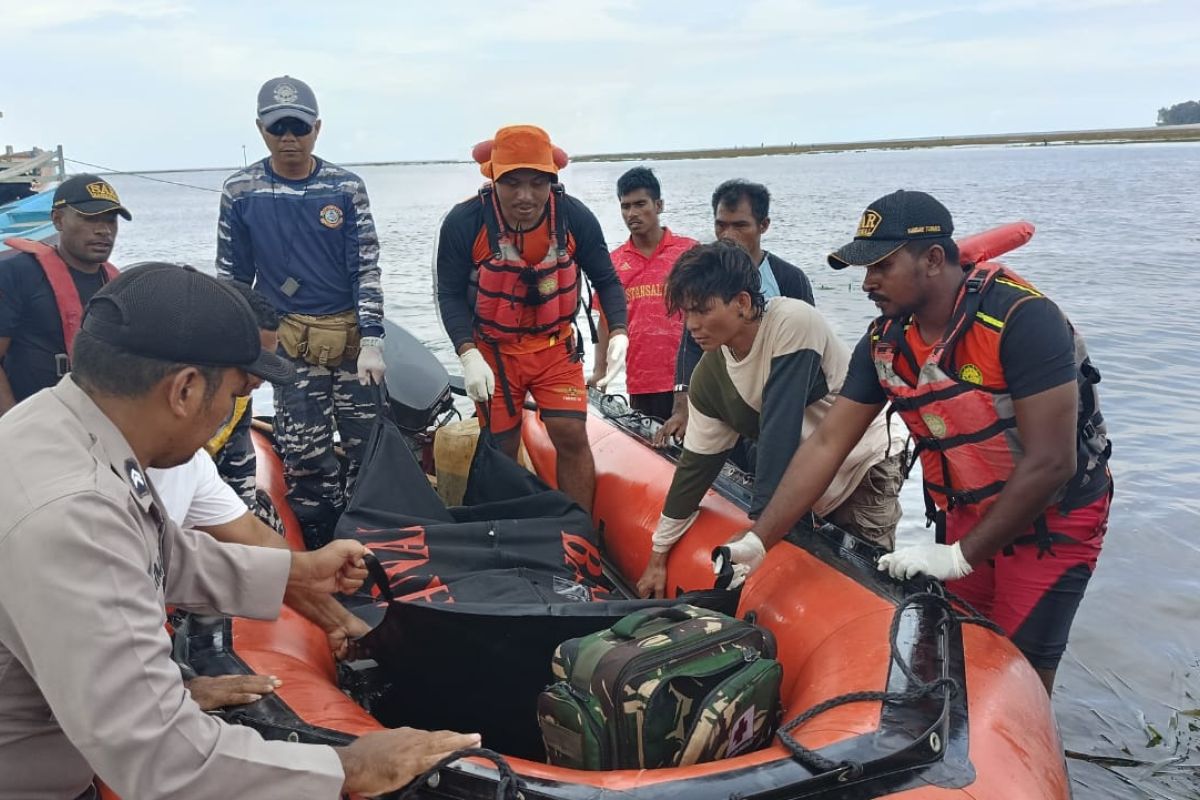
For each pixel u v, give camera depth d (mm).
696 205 36750
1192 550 4738
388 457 3180
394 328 4422
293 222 3352
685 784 1593
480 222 3412
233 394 1410
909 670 1899
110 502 1254
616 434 3877
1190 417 6777
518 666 2297
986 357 2180
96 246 3391
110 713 1195
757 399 2645
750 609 2584
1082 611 4195
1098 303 11688
